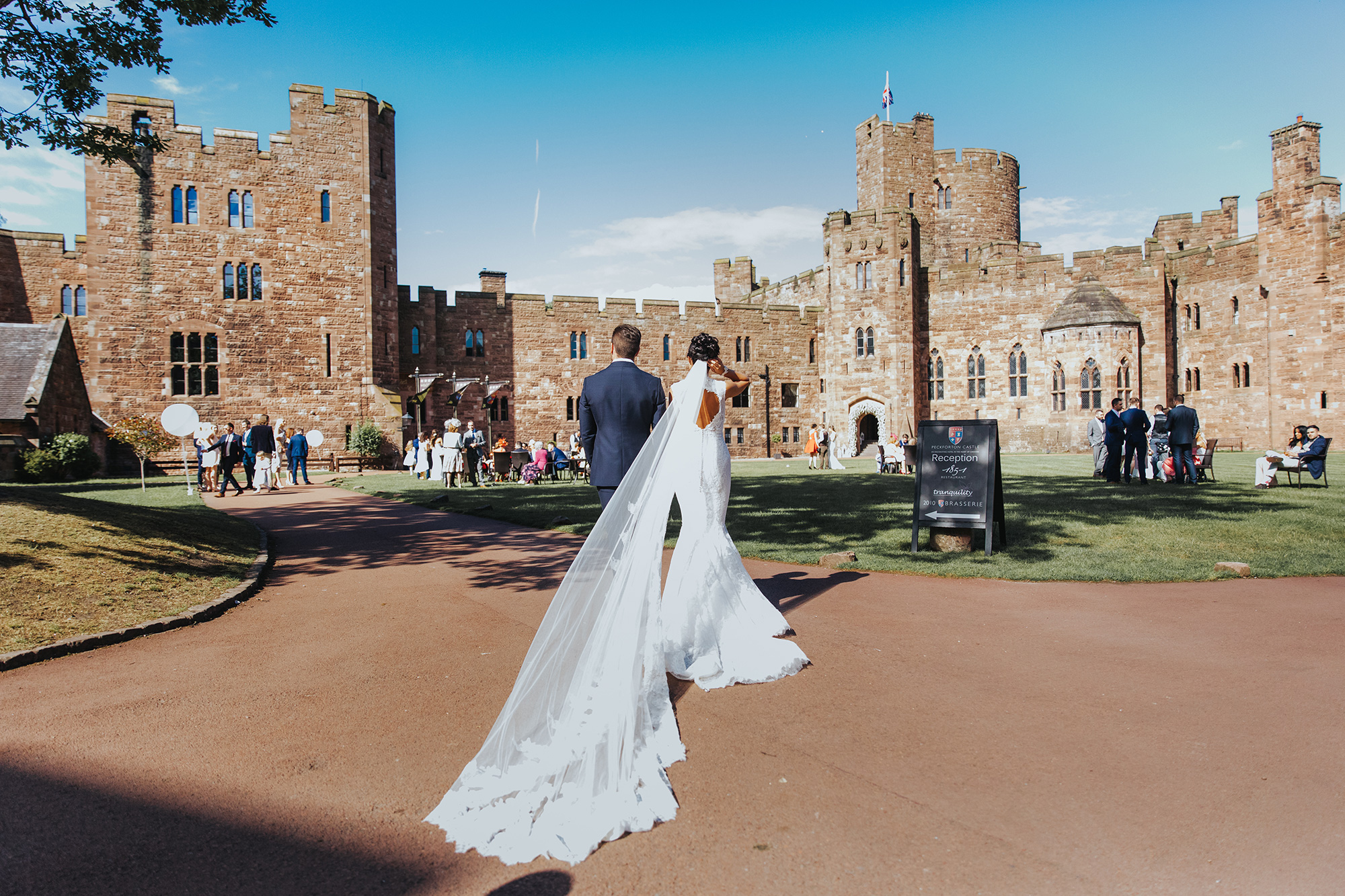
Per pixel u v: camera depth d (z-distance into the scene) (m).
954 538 8.66
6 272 33.91
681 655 4.52
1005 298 45.25
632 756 3.29
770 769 3.35
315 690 4.50
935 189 52.53
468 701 4.29
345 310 33.91
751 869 2.61
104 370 30.69
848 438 45.22
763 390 48.62
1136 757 3.41
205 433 19.56
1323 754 3.39
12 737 3.83
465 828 2.87
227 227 32.31
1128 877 2.50
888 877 2.54
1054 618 5.83
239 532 10.51
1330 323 33.84
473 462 21.61
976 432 8.59
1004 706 4.05
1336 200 34.09
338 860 2.71
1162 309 41.50
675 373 46.59
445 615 6.27
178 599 6.55
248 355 32.56
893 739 3.64
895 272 44.19
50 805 3.11
